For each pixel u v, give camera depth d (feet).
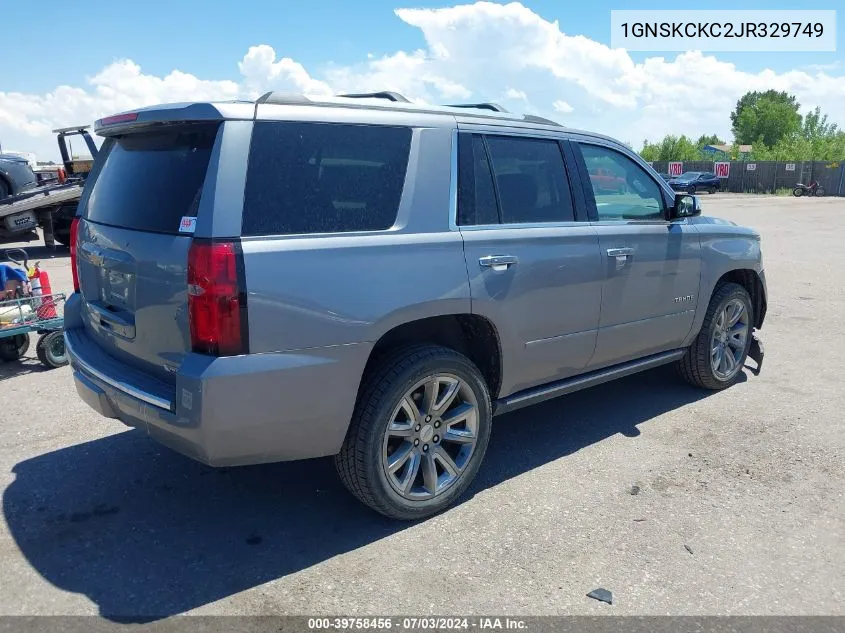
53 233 48.16
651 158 236.43
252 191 9.91
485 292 12.09
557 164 14.01
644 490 13.06
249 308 9.64
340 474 11.55
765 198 132.05
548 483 13.35
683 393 18.44
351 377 10.68
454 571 10.53
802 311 28.68
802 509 12.37
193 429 9.66
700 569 10.60
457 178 12.12
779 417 16.70
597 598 9.90
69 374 20.02
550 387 14.19
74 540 11.32
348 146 10.93
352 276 10.53
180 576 10.38
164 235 10.19
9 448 14.79
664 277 15.79
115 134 12.09
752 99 402.72
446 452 12.28
